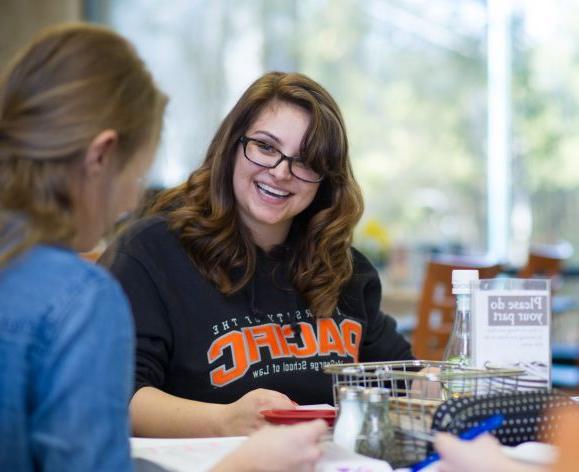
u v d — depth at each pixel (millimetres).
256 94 1797
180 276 1740
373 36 5879
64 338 896
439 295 3242
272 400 1450
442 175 5887
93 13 6098
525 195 5852
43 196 941
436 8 5875
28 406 895
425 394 1408
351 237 1915
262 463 1048
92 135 950
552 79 5797
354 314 1952
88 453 883
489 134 5887
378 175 5883
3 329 896
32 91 948
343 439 1177
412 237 5871
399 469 1146
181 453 1196
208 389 1714
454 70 5887
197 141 5852
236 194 1797
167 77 5953
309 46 5887
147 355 1664
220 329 1737
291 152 1771
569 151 5785
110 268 1724
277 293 1826
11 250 918
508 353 1476
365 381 1387
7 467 889
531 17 5812
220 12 5891
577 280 5633
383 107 5883
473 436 1135
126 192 1020
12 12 5816
